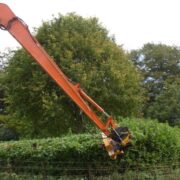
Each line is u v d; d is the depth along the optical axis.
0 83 38.47
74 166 16.02
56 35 34.69
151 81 66.56
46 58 12.02
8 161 17.48
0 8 12.34
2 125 47.59
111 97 34.12
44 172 15.79
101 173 15.62
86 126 30.36
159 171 16.22
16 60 34.03
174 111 49.34
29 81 33.34
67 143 16.28
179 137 18.56
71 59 33.47
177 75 66.75
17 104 34.12
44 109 32.59
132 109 35.41
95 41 34.88
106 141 11.86
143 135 16.30
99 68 34.12
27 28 12.20
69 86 12.02
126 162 15.96
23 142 17.77
